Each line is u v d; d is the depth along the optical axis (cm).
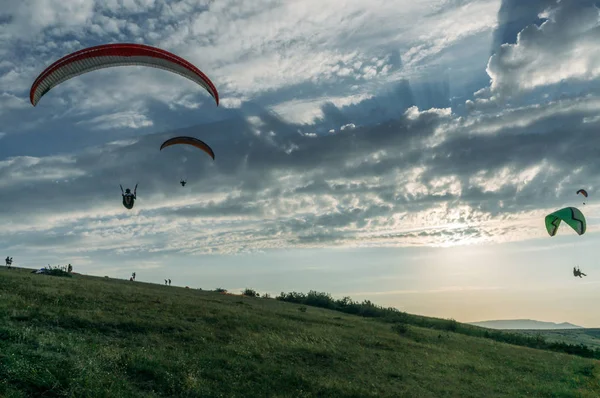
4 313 1914
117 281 5378
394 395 1886
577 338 7394
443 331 4803
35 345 1528
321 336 2870
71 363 1414
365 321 4706
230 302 4375
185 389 1523
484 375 2561
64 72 2034
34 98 2075
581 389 2434
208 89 2305
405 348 3025
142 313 2492
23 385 1214
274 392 1692
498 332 5381
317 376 1975
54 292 2659
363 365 2327
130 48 1992
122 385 1404
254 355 2127
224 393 1580
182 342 2114
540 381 2583
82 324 2025
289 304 5928
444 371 2506
